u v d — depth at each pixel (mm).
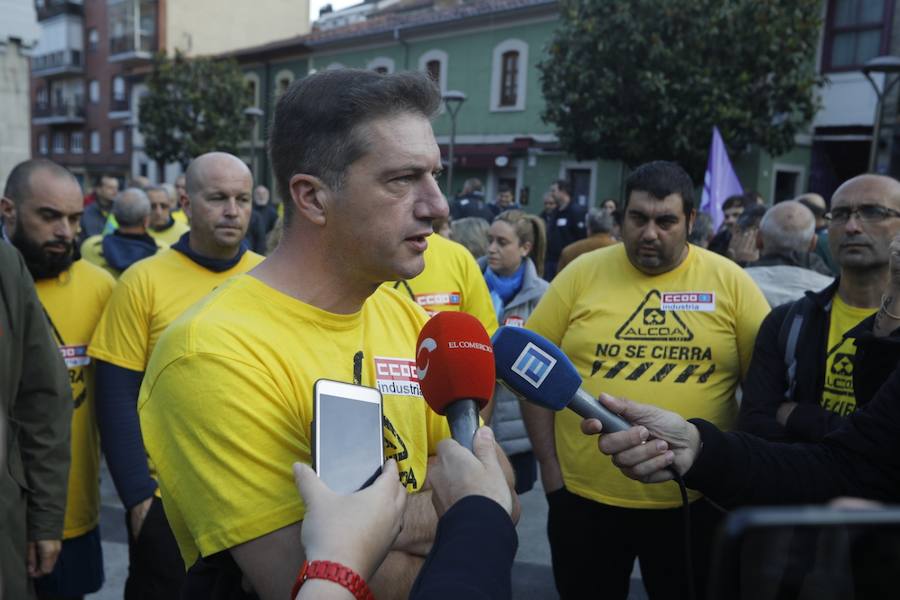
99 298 2818
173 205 8344
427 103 1226
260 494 1092
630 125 12750
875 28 14133
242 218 2773
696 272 2627
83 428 2730
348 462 1053
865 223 2211
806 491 1559
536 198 17953
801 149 15211
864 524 488
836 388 2268
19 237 2617
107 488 4695
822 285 3193
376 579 1085
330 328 1271
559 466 2717
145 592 2600
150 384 1211
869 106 14227
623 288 2670
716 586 482
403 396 1363
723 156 8359
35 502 2217
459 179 19719
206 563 1183
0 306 2100
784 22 12133
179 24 32844
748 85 12305
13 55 9344
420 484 1318
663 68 12266
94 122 36875
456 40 19312
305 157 1205
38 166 2619
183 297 2721
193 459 1118
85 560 2721
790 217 3428
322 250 1252
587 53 12891
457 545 885
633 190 2580
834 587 483
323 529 931
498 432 3436
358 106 1170
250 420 1110
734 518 484
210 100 23562
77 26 36594
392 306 1498
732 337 2576
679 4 12016
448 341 1201
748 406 2375
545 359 1444
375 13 29594
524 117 18031
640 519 2535
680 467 1530
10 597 2107
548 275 10172
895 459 1504
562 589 2723
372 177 1175
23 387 2213
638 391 2561
